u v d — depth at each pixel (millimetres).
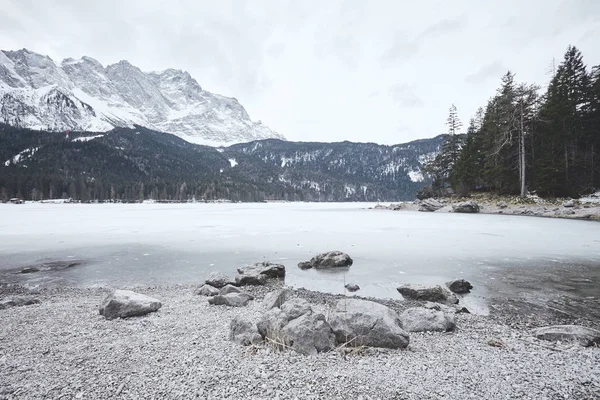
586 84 44906
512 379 5160
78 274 14891
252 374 5289
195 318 8609
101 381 5117
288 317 7012
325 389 4809
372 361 5840
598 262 15664
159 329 7691
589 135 43188
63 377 5277
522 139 46062
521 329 8000
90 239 25953
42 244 23516
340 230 31016
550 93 48000
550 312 9297
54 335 7336
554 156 45125
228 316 8781
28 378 5262
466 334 7516
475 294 11109
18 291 12258
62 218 48188
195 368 5535
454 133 69250
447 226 32031
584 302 10125
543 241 21719
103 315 8750
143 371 5449
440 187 71375
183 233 29625
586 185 43625
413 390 4785
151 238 26406
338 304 7641
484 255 17812
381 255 18344
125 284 13195
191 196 156000
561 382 5059
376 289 12133
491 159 52562
